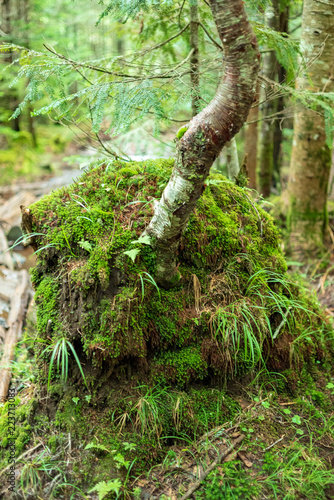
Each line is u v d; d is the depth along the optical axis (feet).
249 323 7.41
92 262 6.85
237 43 4.49
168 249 6.77
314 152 13.94
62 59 7.58
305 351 8.77
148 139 16.80
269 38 9.24
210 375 7.80
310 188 14.43
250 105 5.00
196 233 7.79
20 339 11.76
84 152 32.35
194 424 7.16
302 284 11.50
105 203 7.52
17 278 15.55
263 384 8.06
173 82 8.66
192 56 9.09
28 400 7.76
